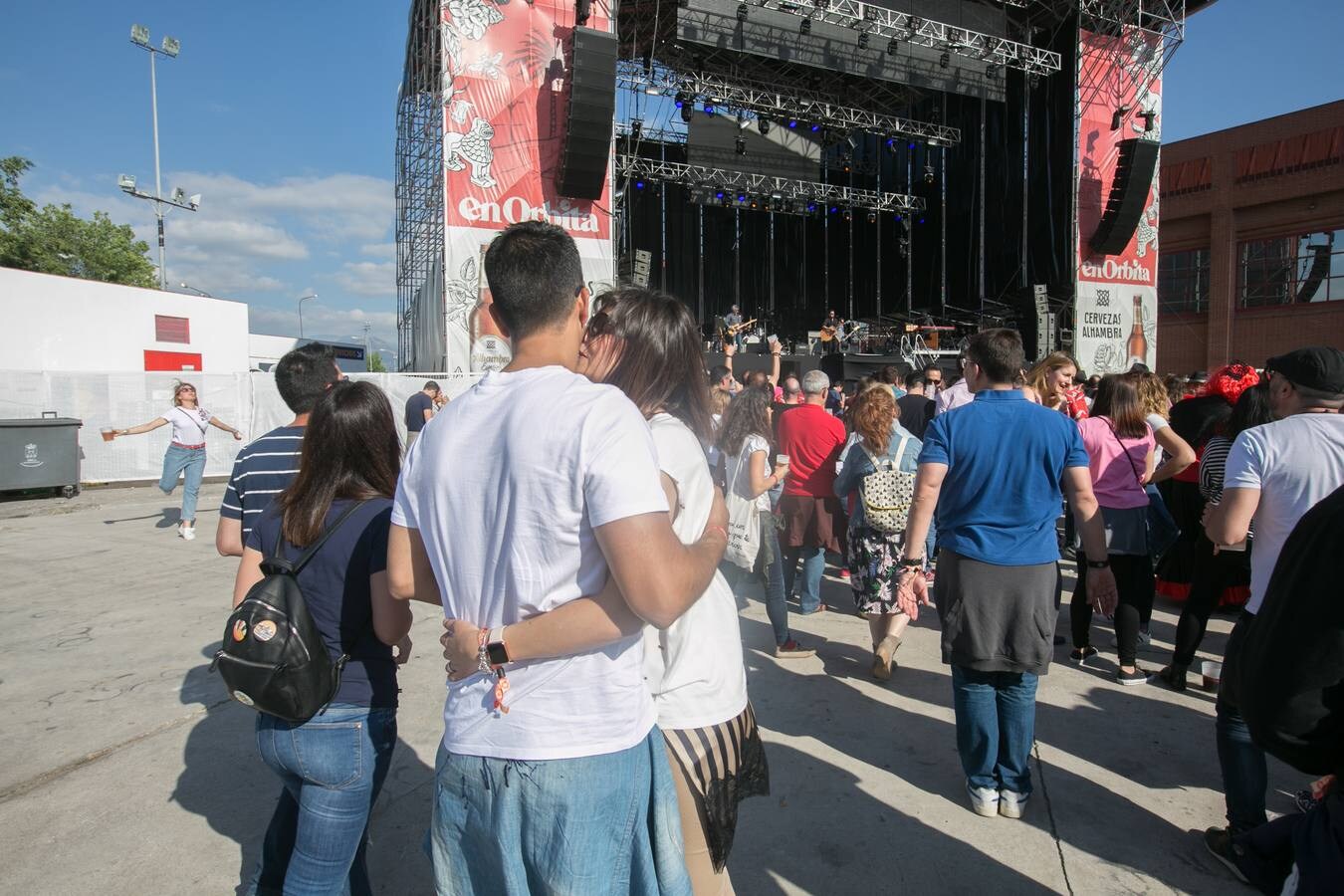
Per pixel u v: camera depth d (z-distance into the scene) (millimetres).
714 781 1683
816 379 5156
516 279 1314
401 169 21547
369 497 1867
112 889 2414
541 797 1201
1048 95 18297
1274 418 3371
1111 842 2637
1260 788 2457
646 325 1712
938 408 6051
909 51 16766
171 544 7789
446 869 1309
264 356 35000
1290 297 23438
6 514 9508
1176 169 25984
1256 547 2336
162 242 28734
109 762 3238
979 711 2760
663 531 1163
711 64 18812
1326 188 22266
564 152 12469
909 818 2791
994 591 2678
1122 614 3982
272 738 1768
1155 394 3973
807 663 4375
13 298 16484
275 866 2053
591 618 1173
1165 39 17625
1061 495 2871
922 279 24609
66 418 10836
